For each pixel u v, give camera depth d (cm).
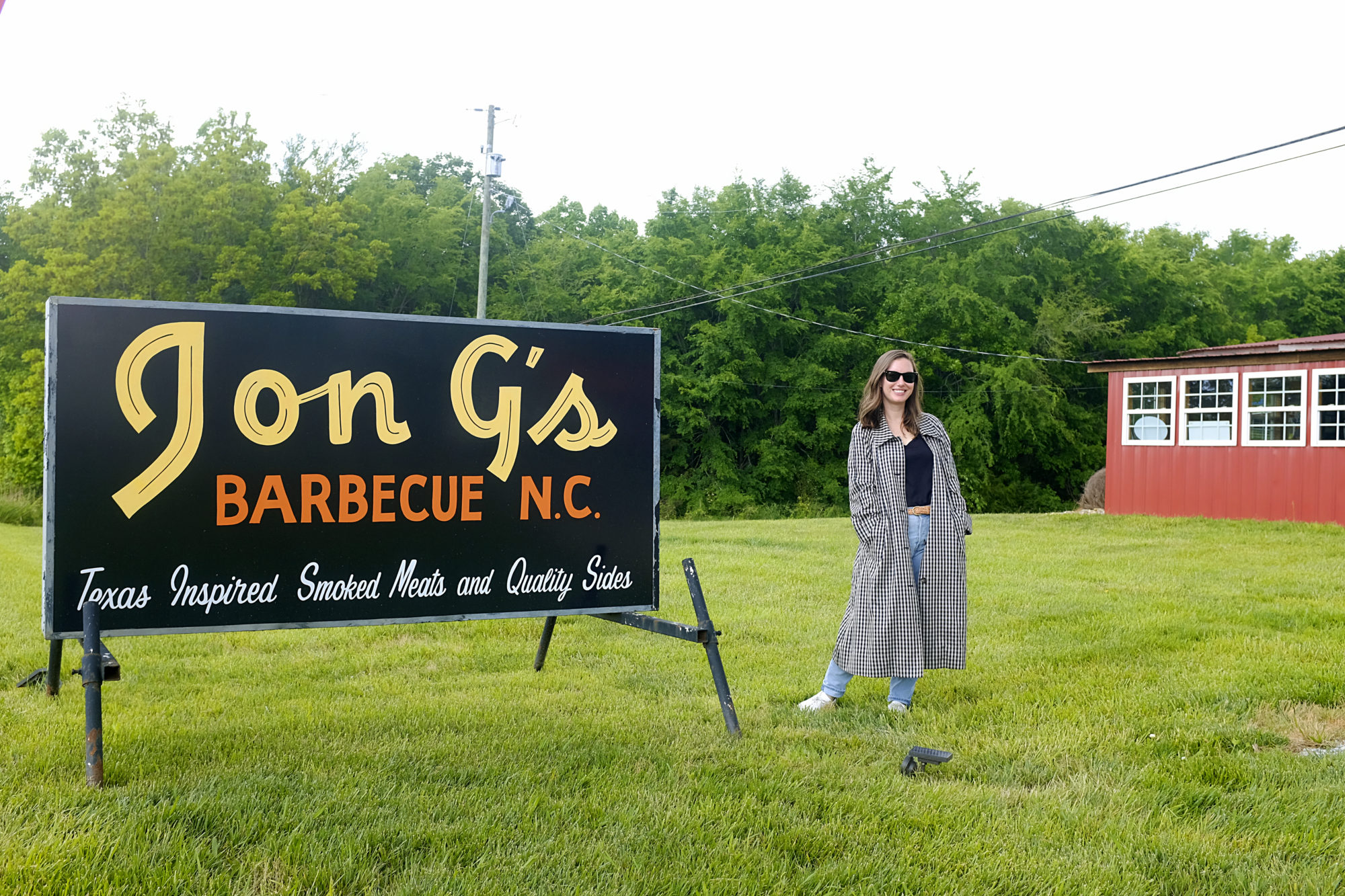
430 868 282
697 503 3928
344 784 348
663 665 560
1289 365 1587
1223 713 448
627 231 4919
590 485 458
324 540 413
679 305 4088
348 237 3934
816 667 555
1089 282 4338
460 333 437
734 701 478
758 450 4097
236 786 342
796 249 4119
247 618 400
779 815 327
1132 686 501
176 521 391
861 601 459
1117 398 1831
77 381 379
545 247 4775
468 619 436
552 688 503
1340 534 1386
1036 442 3859
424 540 429
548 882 275
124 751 379
